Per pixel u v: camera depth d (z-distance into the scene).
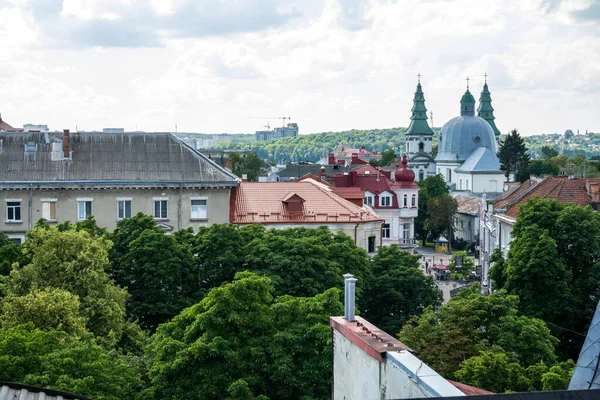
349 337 22.36
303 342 44.75
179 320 48.50
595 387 18.53
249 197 95.25
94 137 94.44
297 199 93.75
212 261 70.94
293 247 68.88
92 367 40.41
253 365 44.03
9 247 70.06
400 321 74.31
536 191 93.50
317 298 47.69
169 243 70.25
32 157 91.44
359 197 108.25
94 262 61.50
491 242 110.38
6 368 38.84
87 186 89.94
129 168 92.31
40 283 60.22
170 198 91.94
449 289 131.88
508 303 52.03
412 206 162.38
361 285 72.06
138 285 70.19
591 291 65.81
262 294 47.50
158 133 96.19
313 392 43.56
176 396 42.66
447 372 46.19
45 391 30.02
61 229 73.75
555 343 54.59
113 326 59.31
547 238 65.00
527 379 40.56
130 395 44.72
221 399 42.72
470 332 49.59
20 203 89.44
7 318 50.84
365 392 21.17
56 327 50.66
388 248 80.12
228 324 45.28
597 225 67.38
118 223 74.75
